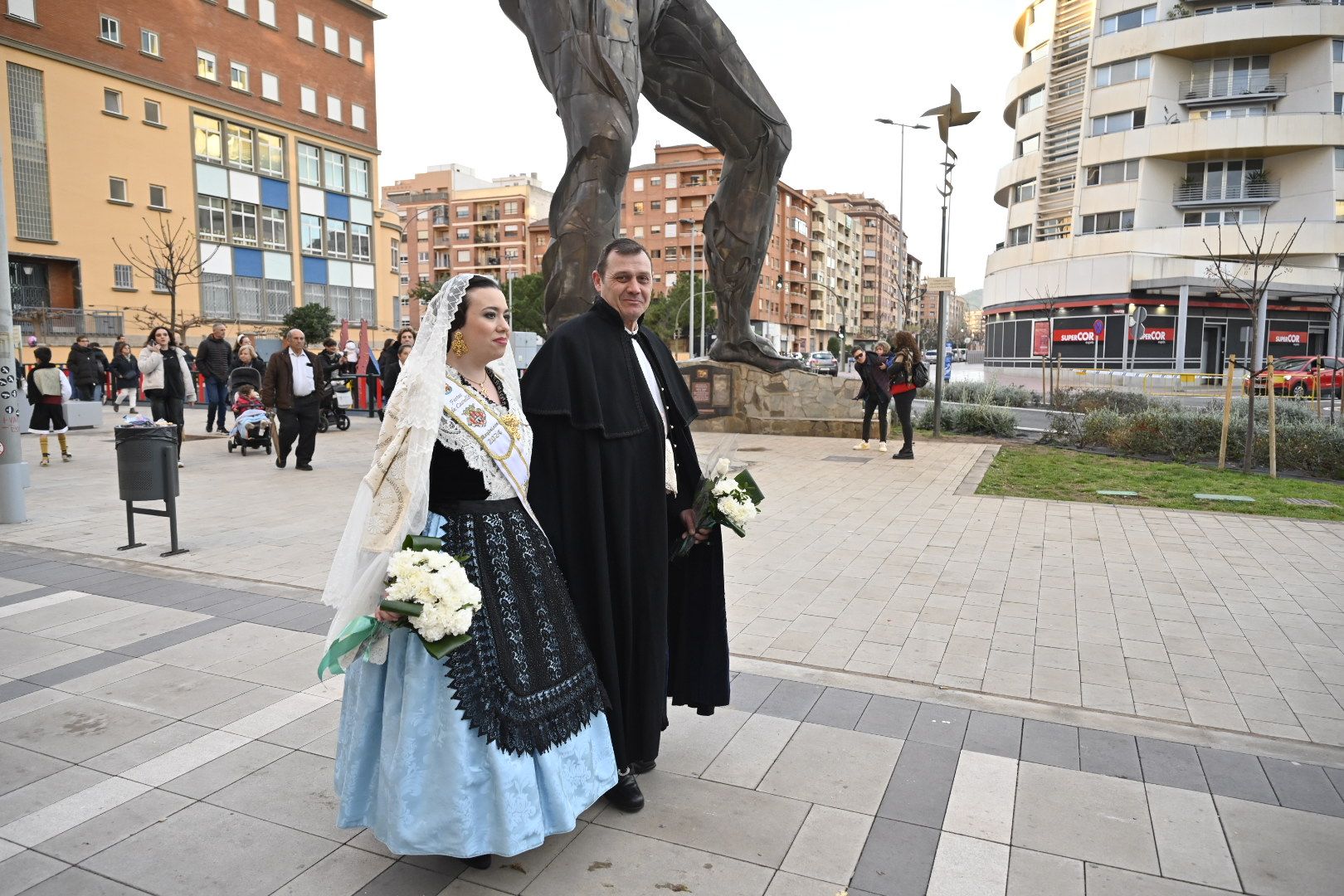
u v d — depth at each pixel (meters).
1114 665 4.11
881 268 132.38
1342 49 40.62
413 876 2.45
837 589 5.42
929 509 8.16
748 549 6.49
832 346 98.94
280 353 10.68
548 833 2.37
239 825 2.71
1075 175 46.09
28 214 32.94
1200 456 11.81
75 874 2.44
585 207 9.38
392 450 2.25
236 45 40.44
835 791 2.92
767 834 2.66
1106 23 44.88
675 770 3.08
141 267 36.38
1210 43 41.41
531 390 2.65
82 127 34.44
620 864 2.50
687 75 12.45
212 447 13.35
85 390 19.19
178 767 3.07
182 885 2.39
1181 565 6.04
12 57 32.16
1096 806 2.81
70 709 3.55
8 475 7.36
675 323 70.50
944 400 20.62
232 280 41.00
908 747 3.25
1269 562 6.14
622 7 9.41
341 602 2.33
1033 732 3.38
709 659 3.09
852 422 14.84
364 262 48.84
